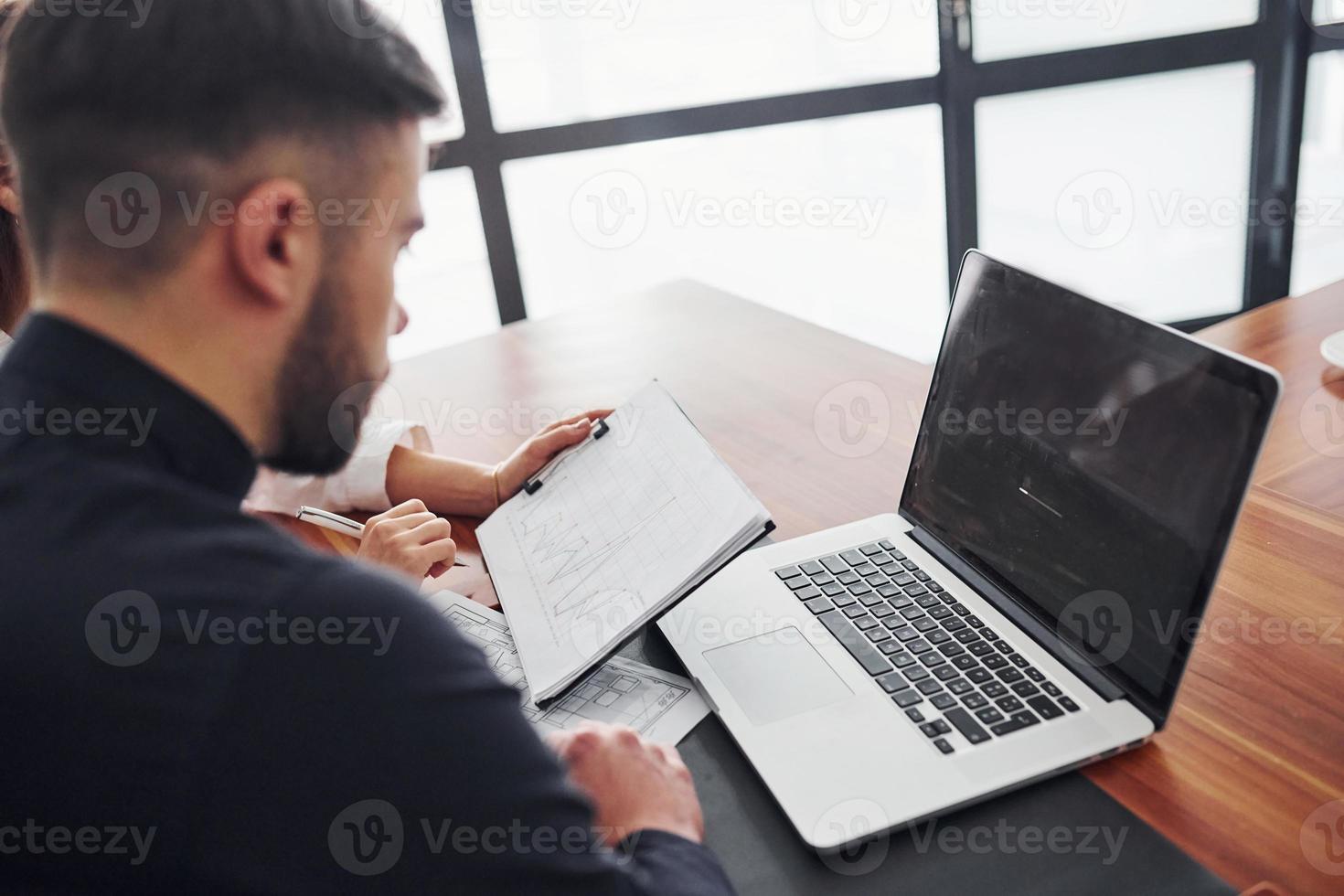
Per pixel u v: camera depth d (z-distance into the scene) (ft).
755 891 2.05
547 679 2.59
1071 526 2.55
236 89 1.45
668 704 2.59
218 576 1.44
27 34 1.46
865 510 3.47
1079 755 2.24
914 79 8.50
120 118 1.42
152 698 1.38
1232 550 3.07
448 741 1.46
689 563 2.60
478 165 7.93
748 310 5.49
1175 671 2.24
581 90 7.99
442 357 5.21
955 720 2.36
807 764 2.28
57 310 1.52
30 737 1.39
